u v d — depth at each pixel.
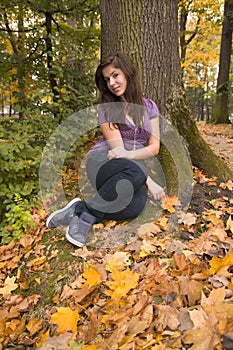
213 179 2.95
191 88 26.92
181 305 1.50
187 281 1.60
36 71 4.80
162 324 1.39
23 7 4.61
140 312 1.51
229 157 4.66
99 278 1.86
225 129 9.08
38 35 4.70
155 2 2.90
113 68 2.28
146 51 2.97
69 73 4.38
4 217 3.01
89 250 2.13
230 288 1.52
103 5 3.12
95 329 1.52
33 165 3.09
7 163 2.88
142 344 1.32
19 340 1.75
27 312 1.93
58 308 1.69
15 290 2.18
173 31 3.03
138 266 1.93
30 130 3.41
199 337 1.25
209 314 1.32
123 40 2.99
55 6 4.65
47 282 2.05
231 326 1.25
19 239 2.68
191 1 10.79
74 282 1.92
